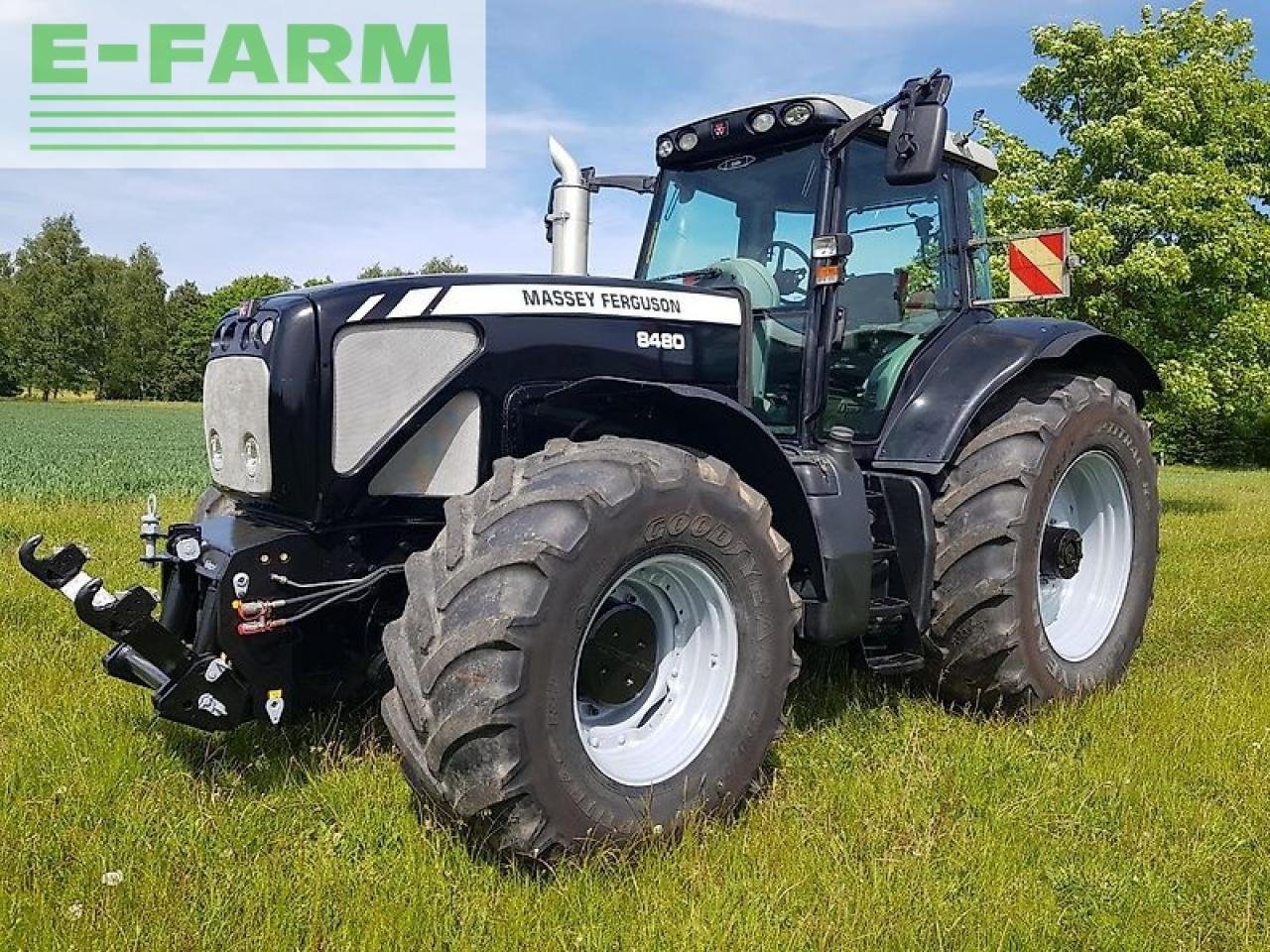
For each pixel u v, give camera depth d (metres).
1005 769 3.28
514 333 3.09
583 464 2.67
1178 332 10.80
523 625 2.41
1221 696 3.98
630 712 2.90
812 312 3.68
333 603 2.84
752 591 2.91
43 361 74.44
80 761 3.04
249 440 2.96
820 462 3.37
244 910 2.34
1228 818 2.95
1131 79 10.70
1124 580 4.39
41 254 78.31
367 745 3.21
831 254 3.54
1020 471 3.75
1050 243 4.96
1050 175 10.85
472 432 3.04
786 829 2.80
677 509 2.70
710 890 2.46
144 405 61.62
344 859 2.60
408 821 2.75
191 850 2.61
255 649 2.77
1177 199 10.05
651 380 3.34
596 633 2.75
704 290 3.56
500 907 2.39
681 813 2.74
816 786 3.13
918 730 3.59
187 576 3.04
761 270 3.88
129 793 2.89
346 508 2.92
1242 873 2.67
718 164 4.11
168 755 3.14
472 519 2.63
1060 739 3.57
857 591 3.29
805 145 3.86
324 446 2.85
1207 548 8.22
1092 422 4.07
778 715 3.00
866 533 3.34
